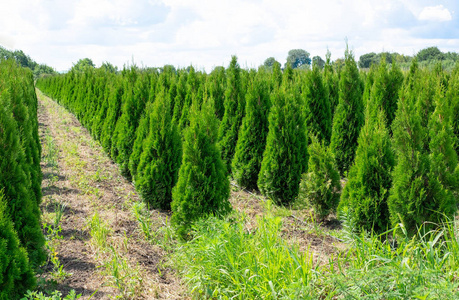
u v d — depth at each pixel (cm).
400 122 515
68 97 2603
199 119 582
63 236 581
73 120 2108
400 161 513
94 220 595
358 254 402
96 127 1385
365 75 1527
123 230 613
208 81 1251
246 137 882
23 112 679
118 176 982
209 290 394
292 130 760
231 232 453
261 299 367
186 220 559
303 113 827
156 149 744
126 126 979
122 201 775
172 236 589
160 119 751
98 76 1902
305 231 624
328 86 1123
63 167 1025
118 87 1205
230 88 1018
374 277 321
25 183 451
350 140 968
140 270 482
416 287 304
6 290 357
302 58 6212
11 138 439
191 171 563
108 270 474
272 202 769
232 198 818
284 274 381
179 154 759
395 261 358
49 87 4178
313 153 672
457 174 503
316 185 655
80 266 491
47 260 498
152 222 662
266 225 495
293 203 740
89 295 422
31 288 392
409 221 505
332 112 1149
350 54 982
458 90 882
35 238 442
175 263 495
